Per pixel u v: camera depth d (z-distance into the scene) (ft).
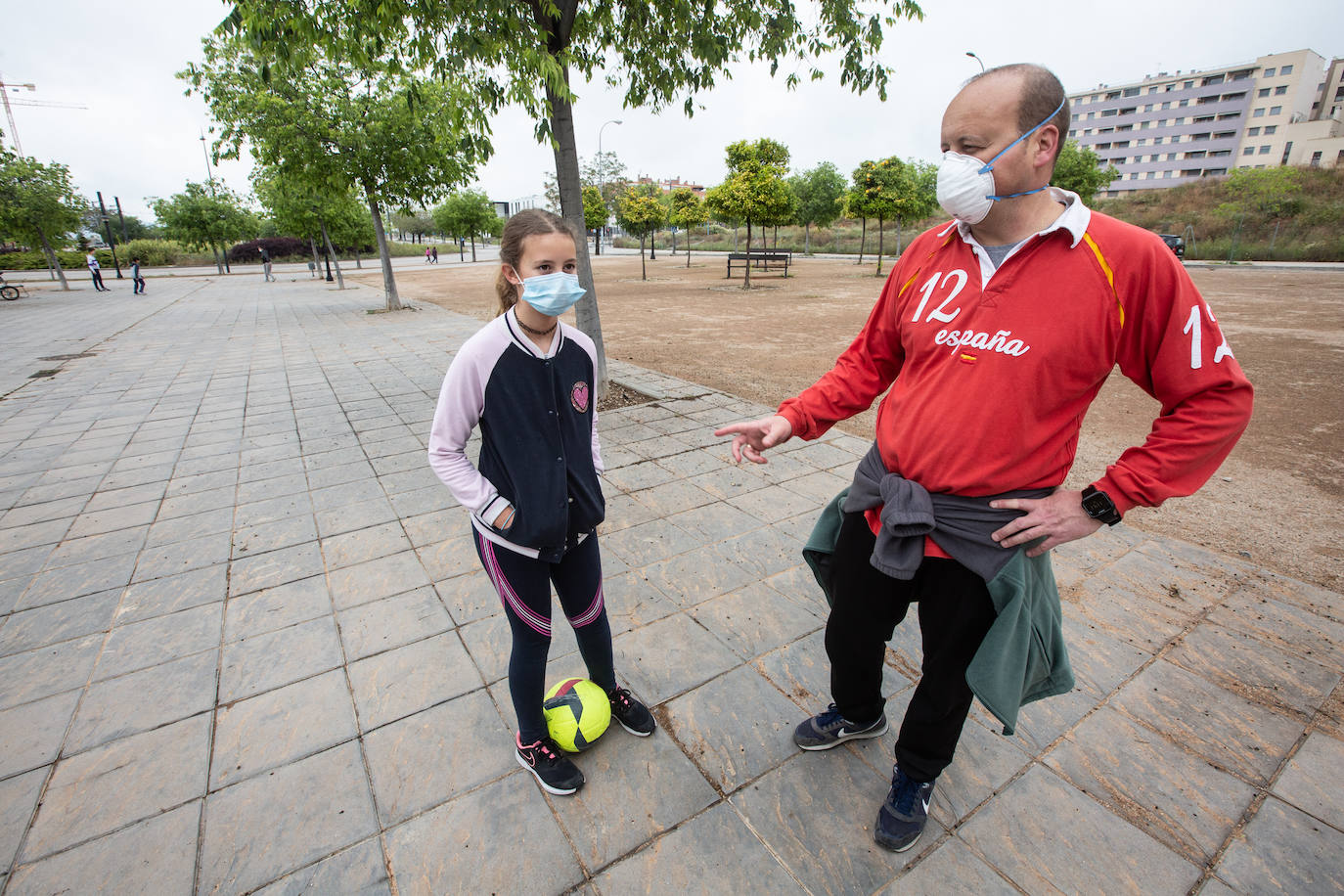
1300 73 247.50
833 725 7.14
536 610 6.21
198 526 12.93
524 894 5.67
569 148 19.62
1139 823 6.31
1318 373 25.50
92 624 9.70
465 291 70.59
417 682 8.38
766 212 64.75
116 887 5.75
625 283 76.64
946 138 4.85
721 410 20.71
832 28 18.08
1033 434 4.82
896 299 5.72
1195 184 134.82
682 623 9.57
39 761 7.17
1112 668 8.42
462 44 14.42
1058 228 4.48
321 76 43.01
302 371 28.40
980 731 7.49
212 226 113.91
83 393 24.71
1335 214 99.71
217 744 7.39
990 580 5.00
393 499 14.08
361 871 5.91
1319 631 9.10
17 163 81.41
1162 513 13.14
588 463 6.17
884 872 5.87
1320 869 5.82
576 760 7.14
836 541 6.23
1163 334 4.43
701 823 6.37
